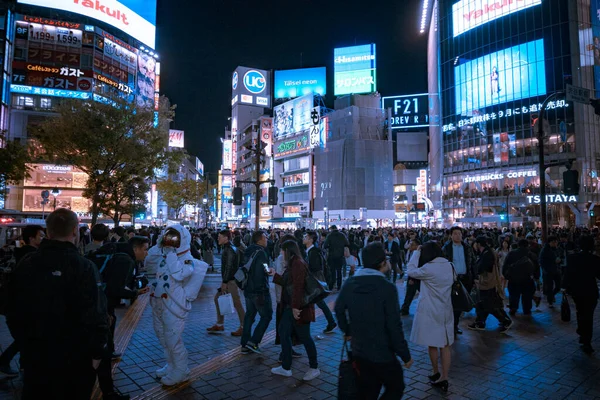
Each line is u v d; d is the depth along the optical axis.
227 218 96.44
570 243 11.15
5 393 4.62
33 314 2.59
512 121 51.81
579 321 6.40
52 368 2.59
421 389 4.86
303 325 5.17
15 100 47.66
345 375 3.13
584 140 46.81
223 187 103.75
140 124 21.16
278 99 81.50
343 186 56.84
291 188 69.31
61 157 20.83
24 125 47.72
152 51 63.25
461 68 58.12
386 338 3.16
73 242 2.90
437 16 63.50
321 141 61.59
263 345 6.68
